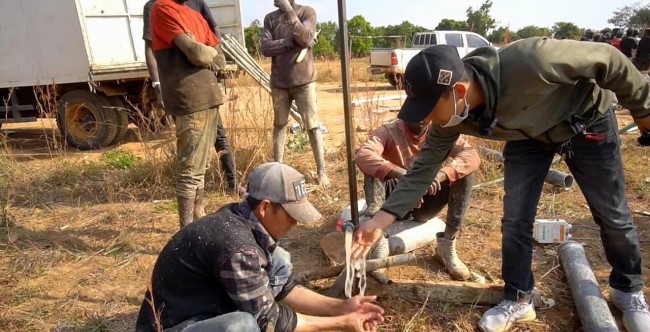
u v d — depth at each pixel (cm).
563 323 286
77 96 752
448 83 204
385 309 299
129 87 772
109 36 759
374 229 250
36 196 517
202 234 202
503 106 221
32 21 743
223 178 518
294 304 247
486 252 372
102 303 318
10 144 835
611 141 248
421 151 256
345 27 251
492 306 301
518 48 219
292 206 204
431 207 350
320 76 1939
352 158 271
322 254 377
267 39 500
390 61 1516
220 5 878
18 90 824
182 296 206
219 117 492
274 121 528
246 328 194
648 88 226
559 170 539
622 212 260
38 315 304
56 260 376
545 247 370
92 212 475
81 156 705
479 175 519
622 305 279
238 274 197
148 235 420
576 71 214
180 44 354
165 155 569
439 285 305
